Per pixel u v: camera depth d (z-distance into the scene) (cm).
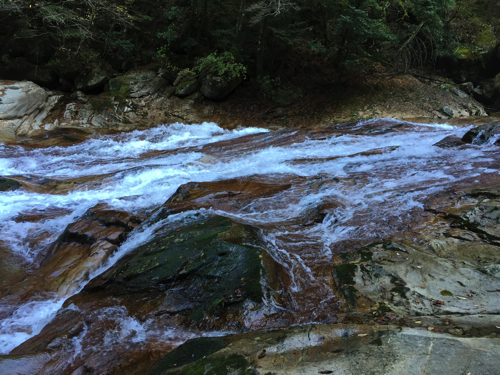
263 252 390
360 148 977
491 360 214
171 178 771
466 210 494
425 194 573
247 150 1009
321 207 554
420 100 1556
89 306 387
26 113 1223
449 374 208
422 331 259
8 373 280
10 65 1342
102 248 507
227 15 1636
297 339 264
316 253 436
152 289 392
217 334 314
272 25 1493
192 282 383
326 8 1584
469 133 890
